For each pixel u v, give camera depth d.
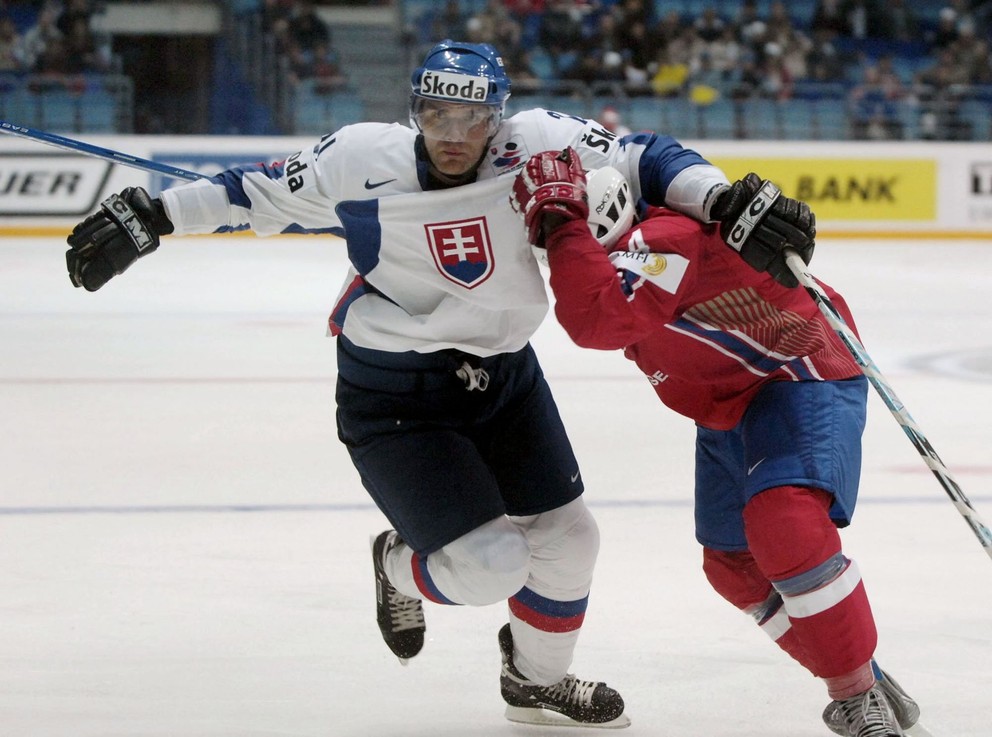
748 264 8.46
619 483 16.28
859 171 47.62
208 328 28.39
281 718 9.34
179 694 9.75
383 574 9.71
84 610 11.62
